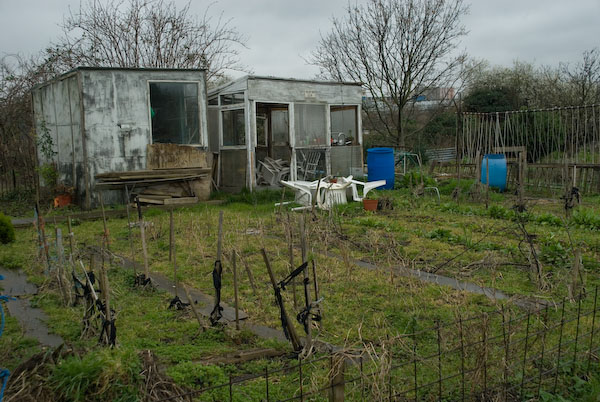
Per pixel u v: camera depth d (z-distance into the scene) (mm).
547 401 3879
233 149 15633
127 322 5555
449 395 3965
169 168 14219
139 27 22906
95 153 13383
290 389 4059
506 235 9719
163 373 3822
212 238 9773
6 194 16297
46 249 7219
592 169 15109
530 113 19609
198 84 14656
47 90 15375
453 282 6898
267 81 15547
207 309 6000
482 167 16047
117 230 10703
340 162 17750
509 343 4102
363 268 7633
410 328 5234
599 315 5492
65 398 3367
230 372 4359
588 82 27641
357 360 4289
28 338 5066
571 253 7914
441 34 22594
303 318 4656
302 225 4680
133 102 13781
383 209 12938
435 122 29547
